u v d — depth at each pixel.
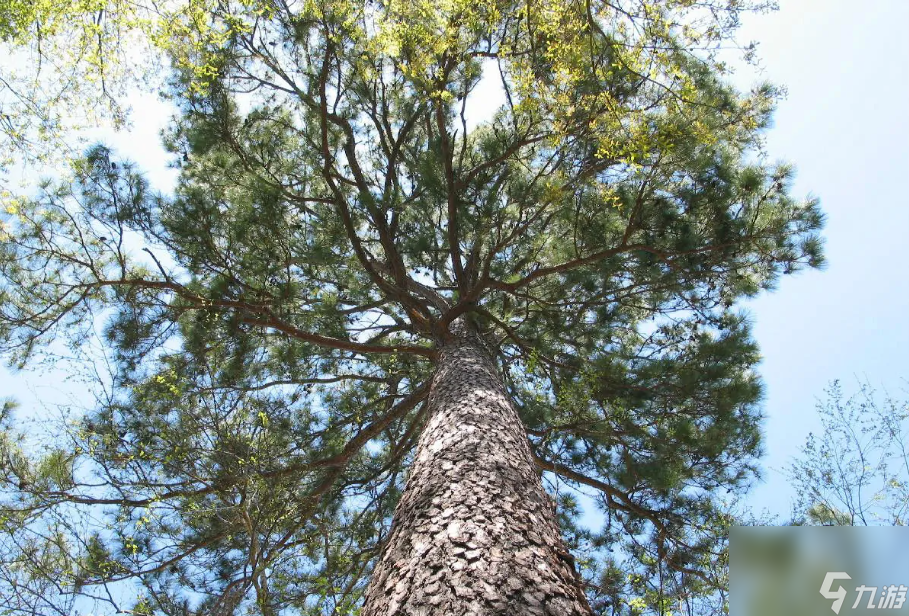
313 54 6.14
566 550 2.48
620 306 5.87
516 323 6.09
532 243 5.72
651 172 4.69
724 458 5.86
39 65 4.53
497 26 5.42
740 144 5.23
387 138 7.29
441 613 1.82
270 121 6.20
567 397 5.47
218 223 5.38
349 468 6.42
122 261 5.23
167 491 4.46
